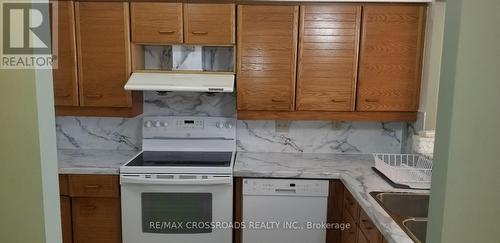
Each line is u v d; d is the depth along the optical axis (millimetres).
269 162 2482
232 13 2322
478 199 837
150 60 2680
